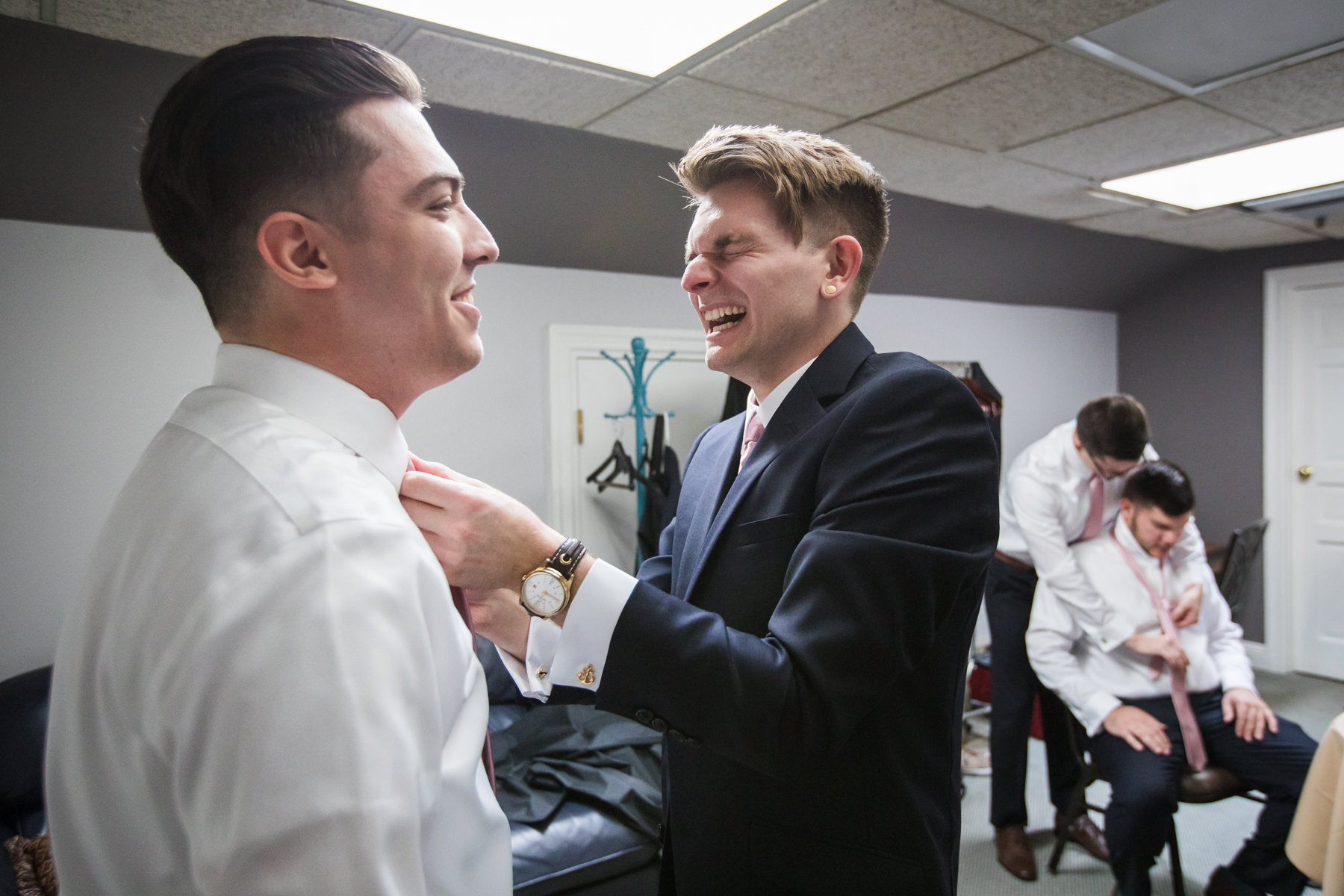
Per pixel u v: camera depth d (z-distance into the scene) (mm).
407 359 564
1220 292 4496
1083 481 2305
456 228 573
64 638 525
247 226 518
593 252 2861
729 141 796
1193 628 2248
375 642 439
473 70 1739
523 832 1854
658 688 644
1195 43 1669
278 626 419
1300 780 1957
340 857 401
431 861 494
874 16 1521
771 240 784
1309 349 4215
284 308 532
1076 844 2570
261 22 1484
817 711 641
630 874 1852
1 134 1745
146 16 1454
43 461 2123
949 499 707
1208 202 3152
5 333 2059
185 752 421
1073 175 2709
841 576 656
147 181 531
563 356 2916
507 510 645
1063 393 4703
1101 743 2143
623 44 1623
